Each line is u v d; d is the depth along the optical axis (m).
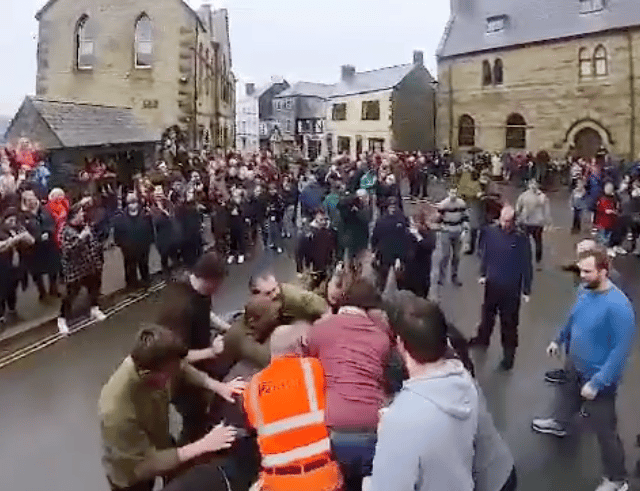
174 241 16.12
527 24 40.16
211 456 4.34
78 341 10.60
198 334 5.21
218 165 24.20
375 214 20.17
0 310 11.55
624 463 5.72
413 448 3.05
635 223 17.73
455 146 44.72
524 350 9.89
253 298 5.09
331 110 57.78
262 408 3.95
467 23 44.97
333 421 4.20
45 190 16.64
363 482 3.77
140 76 31.44
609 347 5.41
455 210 14.24
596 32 35.50
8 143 19.64
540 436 6.85
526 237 9.04
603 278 5.45
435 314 3.26
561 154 37.81
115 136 24.86
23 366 9.37
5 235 11.70
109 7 31.42
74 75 31.92
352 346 4.48
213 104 36.91
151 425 3.99
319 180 21.16
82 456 6.63
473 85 43.25
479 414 3.44
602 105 35.72
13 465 6.42
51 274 13.06
